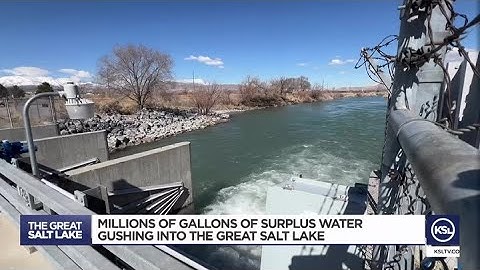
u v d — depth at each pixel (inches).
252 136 900.0
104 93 1507.1
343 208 186.7
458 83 88.0
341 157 634.8
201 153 701.3
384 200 115.3
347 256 175.2
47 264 107.1
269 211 207.2
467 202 28.0
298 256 187.3
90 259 76.9
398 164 104.5
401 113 86.3
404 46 92.3
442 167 36.3
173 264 56.6
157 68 1469.0
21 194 125.1
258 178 520.4
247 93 1967.3
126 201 335.9
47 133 414.0
